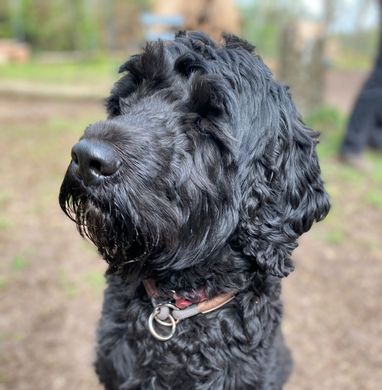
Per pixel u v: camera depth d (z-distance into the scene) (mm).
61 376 544
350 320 644
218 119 343
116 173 304
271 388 397
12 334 598
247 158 355
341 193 989
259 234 362
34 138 1315
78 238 812
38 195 963
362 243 816
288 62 1324
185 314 376
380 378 559
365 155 1241
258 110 359
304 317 645
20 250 769
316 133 388
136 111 351
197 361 377
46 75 2346
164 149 328
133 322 383
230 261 376
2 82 2008
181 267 356
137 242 334
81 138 318
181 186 332
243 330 380
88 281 695
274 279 399
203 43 369
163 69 359
